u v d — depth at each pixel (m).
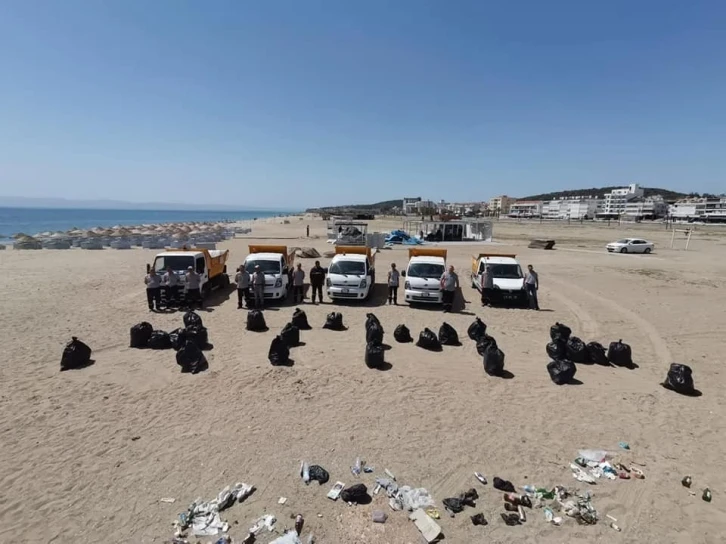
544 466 6.12
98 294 17.25
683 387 8.80
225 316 14.22
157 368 9.55
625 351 10.40
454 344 11.66
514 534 4.80
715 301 17.59
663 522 5.06
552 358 10.66
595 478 5.87
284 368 9.59
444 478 5.79
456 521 4.99
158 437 6.68
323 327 13.06
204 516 4.96
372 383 8.89
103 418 7.28
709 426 7.43
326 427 7.05
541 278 22.97
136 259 28.53
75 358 9.59
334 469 5.91
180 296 15.59
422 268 17.28
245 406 7.75
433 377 9.32
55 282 19.72
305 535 4.69
